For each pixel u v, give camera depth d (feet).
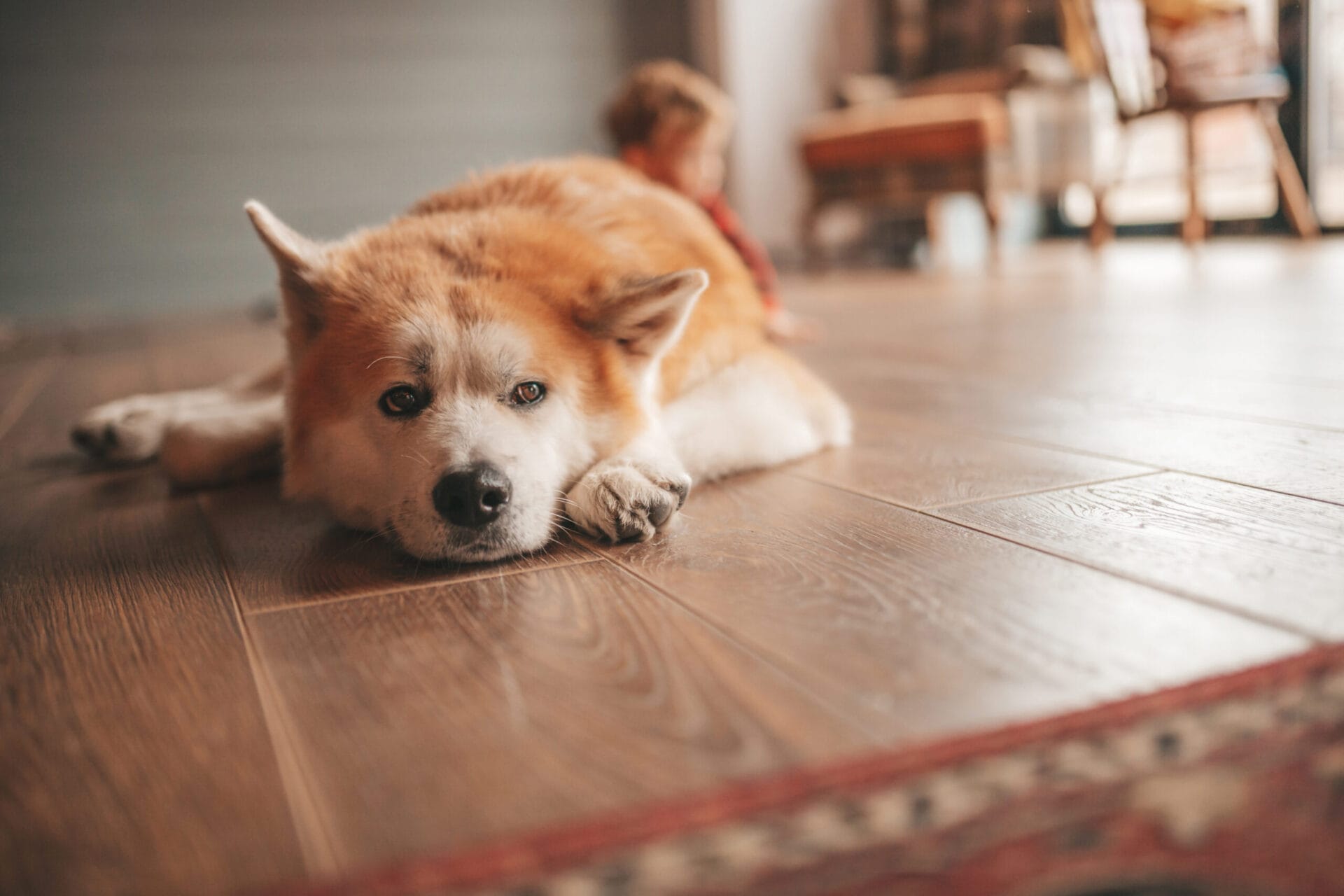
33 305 26.66
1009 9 25.82
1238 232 22.93
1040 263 23.17
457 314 5.08
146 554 5.44
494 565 4.82
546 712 3.15
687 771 2.72
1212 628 3.42
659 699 3.17
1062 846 2.43
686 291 5.34
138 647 3.99
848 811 2.51
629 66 30.19
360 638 3.93
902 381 9.53
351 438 5.28
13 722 3.34
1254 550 4.17
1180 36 19.08
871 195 24.66
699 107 12.78
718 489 5.91
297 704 3.34
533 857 2.37
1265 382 8.02
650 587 4.28
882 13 29.04
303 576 4.85
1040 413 7.56
